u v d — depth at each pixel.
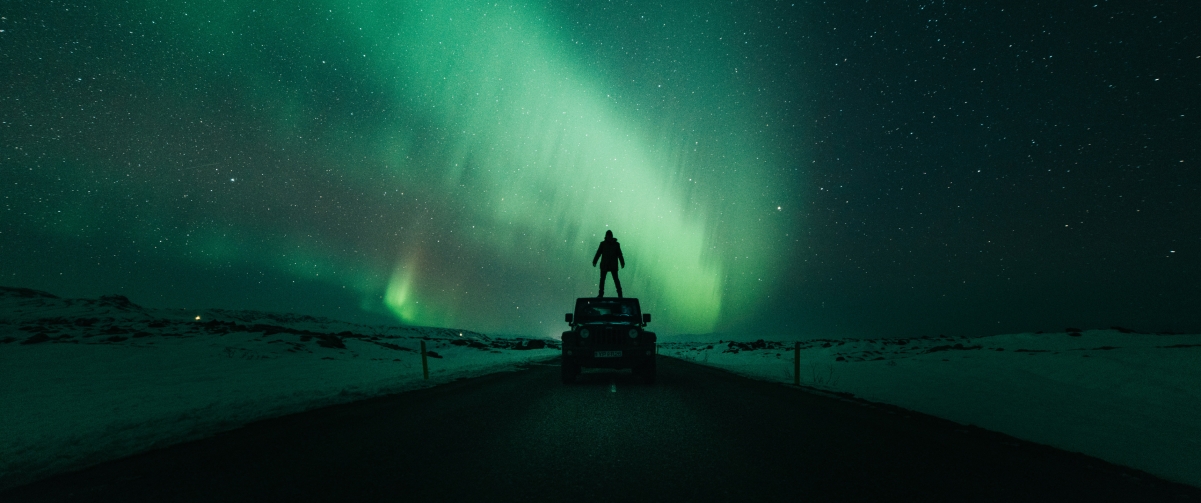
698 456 5.24
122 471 4.88
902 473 4.62
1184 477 4.90
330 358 24.33
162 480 4.55
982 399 10.38
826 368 18.41
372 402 9.46
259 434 6.52
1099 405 9.71
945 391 11.72
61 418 8.45
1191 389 11.39
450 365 22.75
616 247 15.45
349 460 5.15
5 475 4.82
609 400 9.52
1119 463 5.43
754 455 5.29
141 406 9.70
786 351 31.72
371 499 3.94
